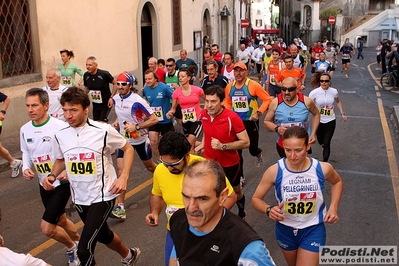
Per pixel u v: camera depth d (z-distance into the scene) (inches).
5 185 303.6
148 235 226.7
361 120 501.0
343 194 280.2
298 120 245.4
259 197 154.9
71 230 195.0
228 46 1136.2
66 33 470.3
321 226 153.9
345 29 2240.4
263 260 94.6
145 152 267.1
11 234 230.5
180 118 375.9
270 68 508.1
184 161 145.4
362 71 1081.4
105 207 168.7
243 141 207.0
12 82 399.5
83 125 168.1
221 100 205.2
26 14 418.6
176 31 761.6
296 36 2412.6
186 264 102.0
